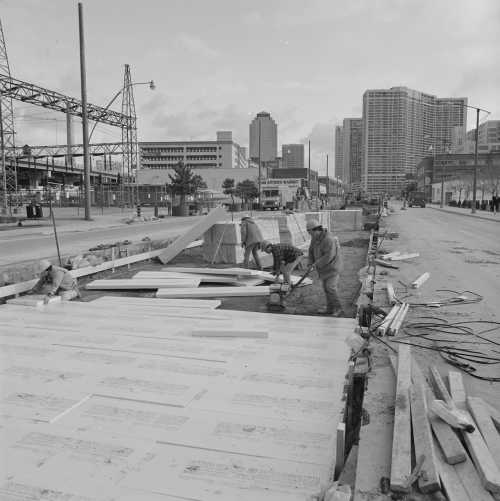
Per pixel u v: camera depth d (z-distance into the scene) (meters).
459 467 2.80
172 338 6.30
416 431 3.12
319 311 7.75
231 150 144.12
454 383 4.07
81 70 27.66
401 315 6.41
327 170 79.81
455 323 6.29
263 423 3.93
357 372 4.82
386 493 2.65
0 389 4.68
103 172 65.88
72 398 4.45
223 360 5.41
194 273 11.09
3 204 33.91
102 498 3.01
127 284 9.98
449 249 15.41
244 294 9.18
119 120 45.62
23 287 8.95
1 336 6.46
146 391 4.59
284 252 8.30
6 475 3.27
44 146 55.28
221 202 69.25
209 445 3.60
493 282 9.38
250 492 3.05
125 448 3.57
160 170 92.44
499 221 31.66
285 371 5.07
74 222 29.94
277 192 61.06
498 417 3.36
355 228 26.06
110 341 6.20
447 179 88.94
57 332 6.64
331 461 3.38
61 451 3.55
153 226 28.44
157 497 3.02
